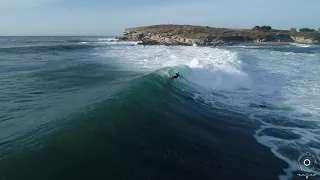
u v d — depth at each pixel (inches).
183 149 229.0
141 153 206.4
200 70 565.9
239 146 254.2
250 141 268.4
